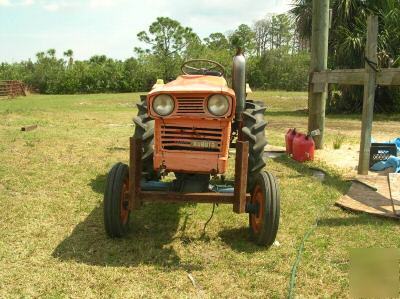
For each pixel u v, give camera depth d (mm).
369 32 7078
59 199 5941
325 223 5238
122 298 3547
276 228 4391
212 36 72938
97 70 50625
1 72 51094
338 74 8312
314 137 9586
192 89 4148
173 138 4281
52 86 50062
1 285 3721
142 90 51625
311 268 4102
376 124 14945
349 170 7777
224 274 3965
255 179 4719
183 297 3576
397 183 6629
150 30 53375
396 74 6910
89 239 4660
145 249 4445
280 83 48375
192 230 4969
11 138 10281
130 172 4285
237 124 5617
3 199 5883
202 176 4535
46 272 3938
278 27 81562
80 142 10109
